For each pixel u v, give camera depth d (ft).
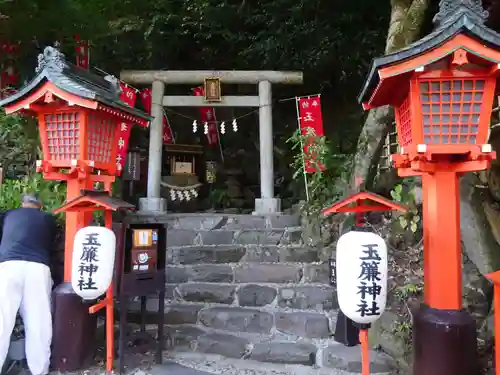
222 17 24.20
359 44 22.70
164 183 24.85
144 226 10.31
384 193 14.65
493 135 10.73
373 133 14.29
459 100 7.47
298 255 15.28
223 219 17.92
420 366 7.92
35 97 10.11
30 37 16.81
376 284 7.27
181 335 11.50
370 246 7.33
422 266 10.98
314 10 21.77
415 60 7.12
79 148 10.36
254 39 24.85
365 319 7.28
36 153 16.19
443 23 7.65
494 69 7.02
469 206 10.64
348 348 10.55
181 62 27.91
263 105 21.08
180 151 25.86
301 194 24.63
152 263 10.36
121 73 21.08
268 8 22.61
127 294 9.90
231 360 10.71
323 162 16.98
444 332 7.61
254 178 29.55
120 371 9.88
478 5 7.58
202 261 15.46
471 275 10.11
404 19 14.34
